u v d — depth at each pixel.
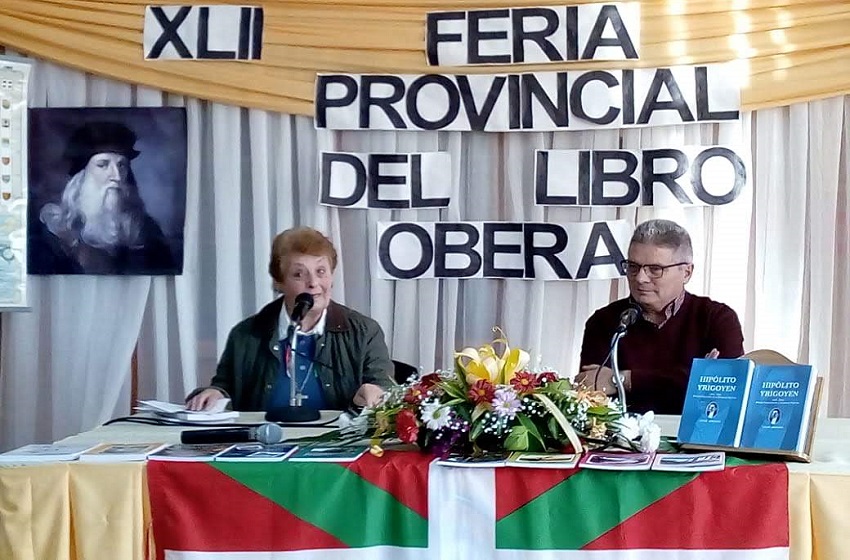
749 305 4.11
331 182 4.15
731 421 2.30
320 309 3.41
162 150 4.20
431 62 4.12
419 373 3.84
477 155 4.19
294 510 2.22
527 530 2.18
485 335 4.18
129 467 2.26
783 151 4.05
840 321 4.06
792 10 3.98
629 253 3.47
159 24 4.16
